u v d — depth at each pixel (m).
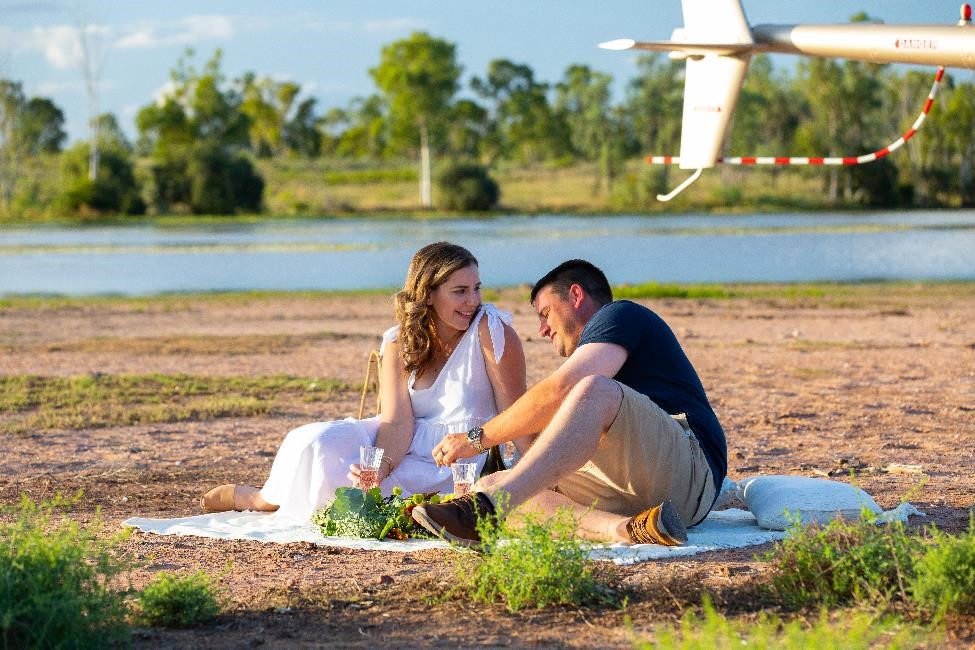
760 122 153.00
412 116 134.38
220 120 136.00
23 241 66.94
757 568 5.30
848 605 4.65
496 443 5.88
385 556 5.77
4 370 16.14
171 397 13.39
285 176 148.25
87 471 9.02
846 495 6.22
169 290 36.31
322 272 43.69
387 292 33.25
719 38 11.21
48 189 123.38
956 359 16.19
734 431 10.60
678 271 44.06
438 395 6.86
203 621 4.64
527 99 166.38
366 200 129.38
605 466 5.71
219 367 16.42
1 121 124.31
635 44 11.30
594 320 6.02
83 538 4.57
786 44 10.99
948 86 126.56
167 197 113.38
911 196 123.50
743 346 18.28
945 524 6.29
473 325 6.82
